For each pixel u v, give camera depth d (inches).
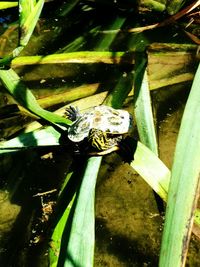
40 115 40.6
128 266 36.4
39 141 38.9
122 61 52.1
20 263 37.2
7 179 43.8
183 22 57.4
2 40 59.6
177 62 52.9
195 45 53.6
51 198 41.6
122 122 39.9
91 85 49.9
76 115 44.1
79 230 30.8
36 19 39.6
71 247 29.9
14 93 42.9
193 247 36.5
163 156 43.9
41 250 37.9
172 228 26.5
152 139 38.7
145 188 41.9
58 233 33.7
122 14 60.9
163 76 51.3
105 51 54.7
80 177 36.5
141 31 58.1
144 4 58.8
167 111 48.7
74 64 56.4
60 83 53.6
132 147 37.6
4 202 41.9
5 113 48.6
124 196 41.6
